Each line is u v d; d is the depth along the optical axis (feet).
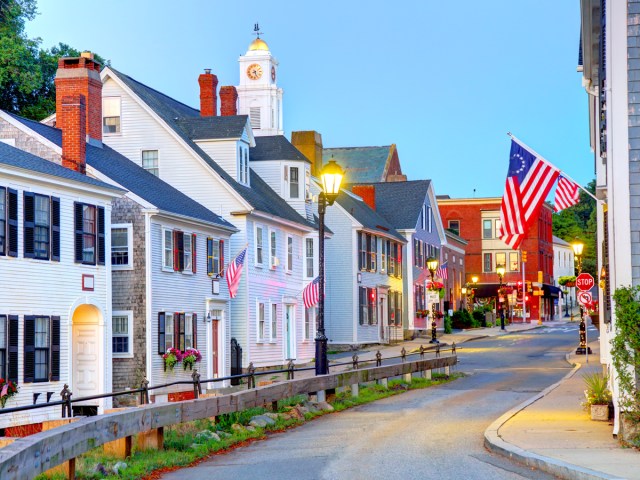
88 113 146.00
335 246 215.92
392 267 241.76
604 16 68.08
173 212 135.95
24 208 109.09
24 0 221.87
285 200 191.11
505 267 349.61
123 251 131.95
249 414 80.48
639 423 59.98
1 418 103.91
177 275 138.92
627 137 60.95
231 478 53.67
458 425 77.41
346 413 90.48
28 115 206.90
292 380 87.97
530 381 124.57
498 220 350.84
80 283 118.73
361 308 217.36
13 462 41.88
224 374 151.53
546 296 363.76
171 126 163.94
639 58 61.11
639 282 60.75
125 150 163.84
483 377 134.10
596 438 63.52
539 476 52.11
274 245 174.81
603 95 69.41
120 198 132.16
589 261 449.48
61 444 49.06
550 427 70.03
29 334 108.99
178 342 137.49
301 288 188.44
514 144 85.61
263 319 168.45
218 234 152.66
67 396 67.00
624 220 60.85
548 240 375.66
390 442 67.77
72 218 117.70
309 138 234.17
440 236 286.87
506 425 71.97
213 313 150.10
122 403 130.00
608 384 82.58
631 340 59.93
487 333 270.87
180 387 136.77
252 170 191.83
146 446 63.93
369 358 181.57
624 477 47.47
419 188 267.18
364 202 247.70
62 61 144.77
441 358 132.36
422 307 261.44
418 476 52.60
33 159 114.21
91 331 122.83
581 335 173.58
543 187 84.69
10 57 200.95
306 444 68.23
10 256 106.32
